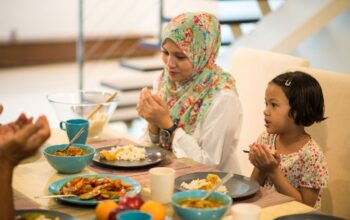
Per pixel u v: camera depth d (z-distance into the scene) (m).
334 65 4.75
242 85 3.02
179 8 8.09
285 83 2.24
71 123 2.33
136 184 1.91
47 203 1.80
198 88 2.64
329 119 2.44
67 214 1.64
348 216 2.37
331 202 2.41
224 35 5.51
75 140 2.31
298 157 2.28
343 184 2.38
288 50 4.49
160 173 1.82
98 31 8.66
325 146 2.44
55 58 8.38
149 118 2.52
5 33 8.09
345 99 2.41
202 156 2.46
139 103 2.56
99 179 1.89
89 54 8.59
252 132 2.94
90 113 2.56
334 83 2.46
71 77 7.57
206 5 7.36
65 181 1.93
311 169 2.26
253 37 4.72
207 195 1.70
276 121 2.26
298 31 4.43
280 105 2.24
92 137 2.59
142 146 2.43
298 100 2.21
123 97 5.43
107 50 8.70
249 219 1.54
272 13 4.72
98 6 8.59
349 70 4.62
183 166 2.23
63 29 8.52
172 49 2.59
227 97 2.56
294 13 4.52
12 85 7.03
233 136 2.56
